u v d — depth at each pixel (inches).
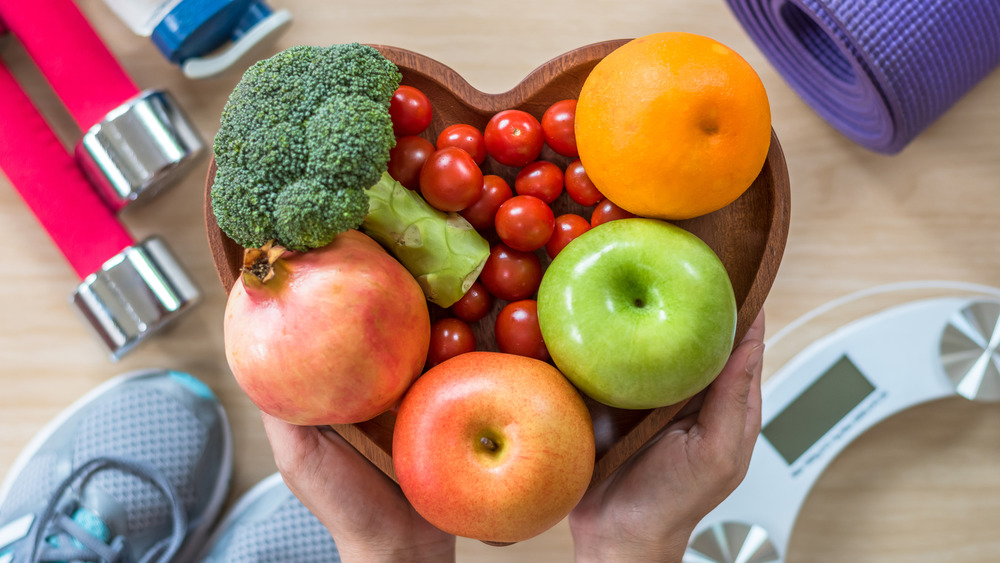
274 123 23.0
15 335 42.1
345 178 22.4
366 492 29.5
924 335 39.4
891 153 39.8
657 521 30.0
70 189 38.1
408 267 26.1
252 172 23.2
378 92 23.6
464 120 28.8
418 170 26.3
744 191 26.1
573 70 27.7
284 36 41.4
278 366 21.9
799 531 44.3
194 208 42.3
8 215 41.8
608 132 23.2
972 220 42.8
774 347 42.3
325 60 23.4
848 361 39.7
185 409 42.4
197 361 43.2
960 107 42.7
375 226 25.1
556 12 41.8
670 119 22.2
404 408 23.3
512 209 25.5
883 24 31.9
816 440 39.7
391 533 30.5
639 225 24.1
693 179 22.9
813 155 42.8
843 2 31.9
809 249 42.8
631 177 23.4
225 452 43.1
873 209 42.8
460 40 41.8
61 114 42.2
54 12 36.4
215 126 41.8
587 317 22.7
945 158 42.7
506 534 22.7
